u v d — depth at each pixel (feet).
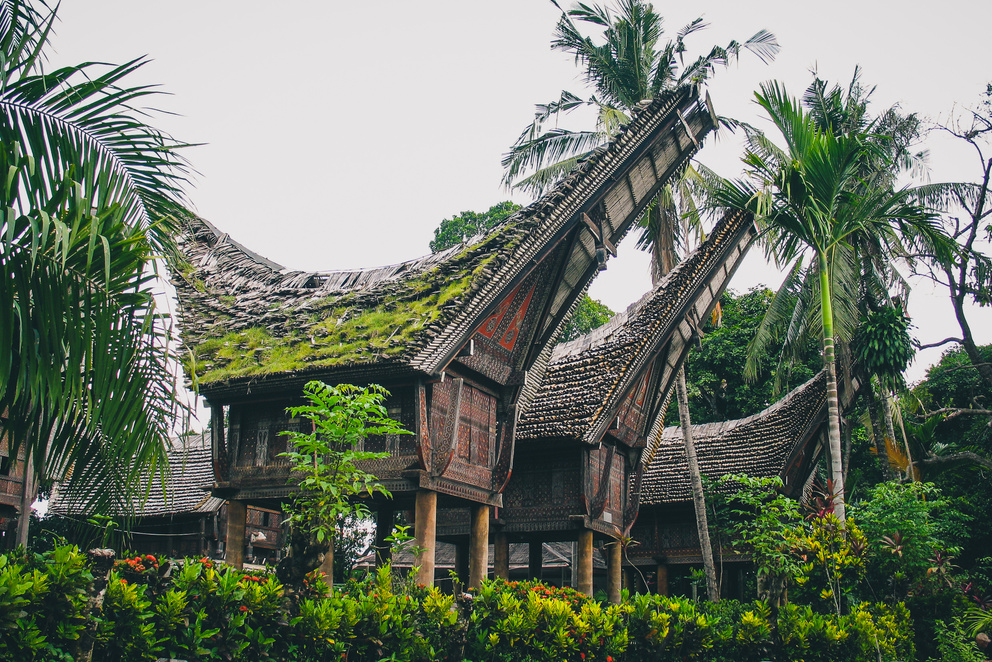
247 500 41.86
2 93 18.04
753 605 47.24
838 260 60.90
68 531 46.55
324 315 42.96
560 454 50.26
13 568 18.58
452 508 52.95
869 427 82.89
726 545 68.18
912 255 72.69
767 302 107.45
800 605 50.01
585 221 44.50
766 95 51.70
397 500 46.60
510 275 41.11
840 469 50.78
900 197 54.19
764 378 101.65
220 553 72.08
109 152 19.42
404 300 41.27
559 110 67.72
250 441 42.34
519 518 50.39
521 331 44.73
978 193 76.54
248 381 40.16
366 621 26.30
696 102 49.44
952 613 50.78
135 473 19.39
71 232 15.93
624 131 45.73
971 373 94.99
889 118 75.05
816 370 98.48
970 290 79.15
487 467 42.80
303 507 28.76
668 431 76.02
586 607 33.81
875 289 73.00
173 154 19.95
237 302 47.47
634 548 71.51
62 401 16.70
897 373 70.69
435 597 29.96
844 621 42.73
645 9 66.44
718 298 60.64
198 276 49.90
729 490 66.69
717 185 68.03
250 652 23.34
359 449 39.14
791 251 53.67
